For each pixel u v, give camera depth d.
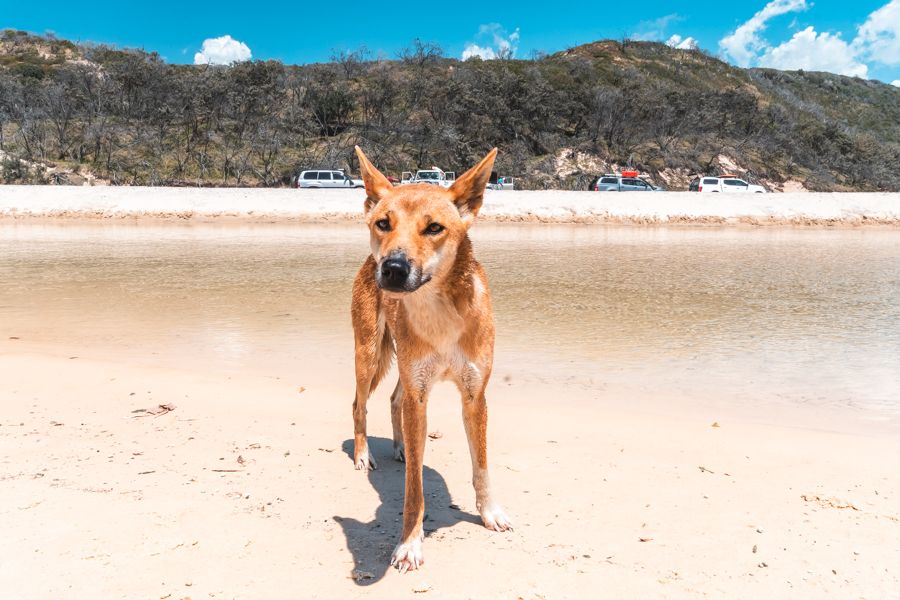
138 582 0.86
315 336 2.51
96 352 2.24
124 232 7.32
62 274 4.20
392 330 1.06
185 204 9.30
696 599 0.85
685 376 2.01
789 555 0.96
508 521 1.07
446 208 0.94
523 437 1.50
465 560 0.96
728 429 1.54
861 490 1.20
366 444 1.36
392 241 0.89
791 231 8.54
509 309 3.14
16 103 15.33
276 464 1.33
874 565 0.94
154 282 3.90
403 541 0.97
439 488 1.24
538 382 1.94
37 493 1.13
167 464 1.29
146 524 1.03
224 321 2.79
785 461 1.35
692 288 3.82
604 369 2.09
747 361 2.18
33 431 1.46
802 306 3.24
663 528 1.05
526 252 5.76
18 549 0.93
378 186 1.03
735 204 9.72
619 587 0.88
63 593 0.83
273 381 1.92
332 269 4.51
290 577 0.90
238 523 1.05
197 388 1.83
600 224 9.06
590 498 1.17
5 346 2.29
